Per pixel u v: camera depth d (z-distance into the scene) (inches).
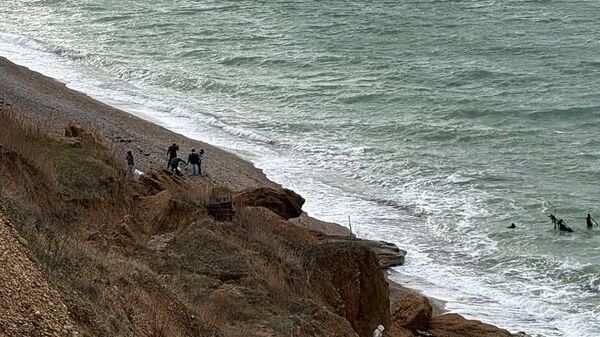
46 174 1782.7
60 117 3663.9
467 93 4889.3
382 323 1701.5
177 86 4992.6
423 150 3912.4
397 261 2738.7
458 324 1998.0
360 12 7244.1
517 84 5123.0
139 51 5792.3
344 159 3774.6
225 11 7253.9
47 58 5521.7
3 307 852.6
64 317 898.7
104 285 1059.9
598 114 4463.6
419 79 5216.5
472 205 3265.3
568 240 2938.0
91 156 2058.3
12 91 4042.8
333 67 5502.0
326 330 1332.4
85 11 7160.4
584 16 6978.4
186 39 6166.3
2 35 6136.8
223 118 4352.9
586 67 5477.4
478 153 3887.8
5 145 1722.4
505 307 2465.6
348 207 3216.0
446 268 2731.3
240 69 5408.5
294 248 1723.7
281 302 1376.7
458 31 6540.4
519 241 2935.5
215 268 1440.7
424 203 3287.4
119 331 966.4
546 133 4188.0
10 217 1076.5
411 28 6658.5
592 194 3383.4
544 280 2662.4
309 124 4271.7
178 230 1700.3
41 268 961.5
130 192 2016.5
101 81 5022.1
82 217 1729.8
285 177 3511.3
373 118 4407.0
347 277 1649.9
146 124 4040.4
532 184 3491.6
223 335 1173.1
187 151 3646.7
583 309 2460.6
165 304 1152.2
